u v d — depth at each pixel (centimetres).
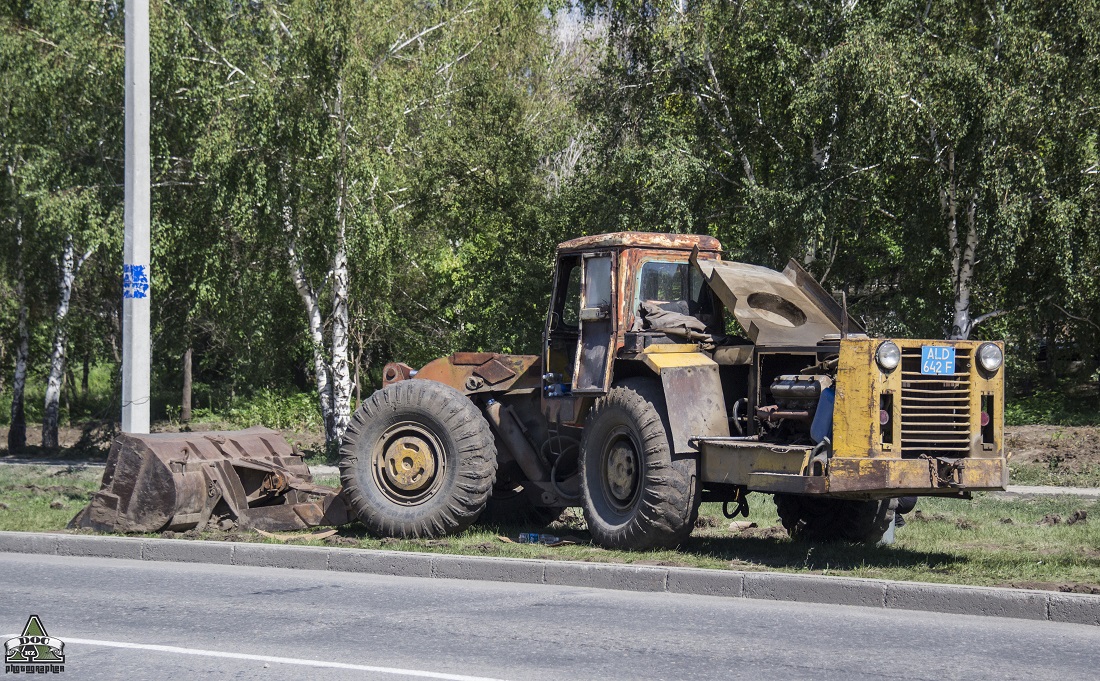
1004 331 3259
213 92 2920
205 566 1259
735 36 3088
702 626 902
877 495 1116
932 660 785
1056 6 2728
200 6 2992
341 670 755
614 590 1088
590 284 1373
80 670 761
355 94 2922
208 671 755
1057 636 866
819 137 2900
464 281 3869
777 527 1493
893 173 2977
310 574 1195
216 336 4466
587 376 1352
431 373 1519
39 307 3938
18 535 1384
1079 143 2766
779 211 2845
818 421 1130
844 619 933
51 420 3953
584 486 1311
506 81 3706
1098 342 3303
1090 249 2831
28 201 3381
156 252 3022
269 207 2888
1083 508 1708
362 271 3166
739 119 3158
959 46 2822
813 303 1309
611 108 3234
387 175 3044
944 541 1369
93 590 1084
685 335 1312
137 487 1395
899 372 1095
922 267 3052
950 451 1113
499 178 3544
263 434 1556
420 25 3306
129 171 1691
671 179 2938
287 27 2945
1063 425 3062
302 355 4353
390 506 1371
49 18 3128
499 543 1308
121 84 3034
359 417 1403
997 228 2672
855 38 2695
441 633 877
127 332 1683
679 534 1215
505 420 1470
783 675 743
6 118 3331
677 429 1209
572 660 784
